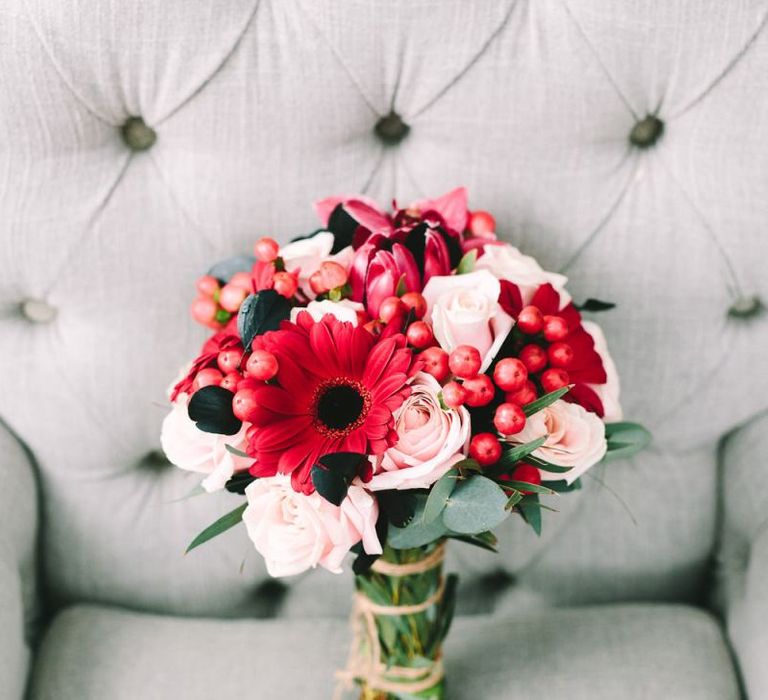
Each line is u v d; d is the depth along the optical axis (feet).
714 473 2.78
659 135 2.48
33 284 2.48
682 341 2.55
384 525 1.70
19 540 2.56
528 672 2.52
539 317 1.75
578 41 2.26
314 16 2.25
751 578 2.50
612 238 2.47
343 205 2.02
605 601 2.91
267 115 2.34
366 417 1.63
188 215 2.45
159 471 2.84
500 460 1.71
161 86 2.31
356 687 2.49
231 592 2.87
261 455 1.61
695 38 2.24
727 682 2.45
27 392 2.58
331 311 1.72
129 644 2.63
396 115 2.48
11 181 2.33
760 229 2.38
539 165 2.40
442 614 2.28
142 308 2.52
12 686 2.28
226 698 2.47
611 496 2.76
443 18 2.25
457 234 1.99
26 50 2.20
